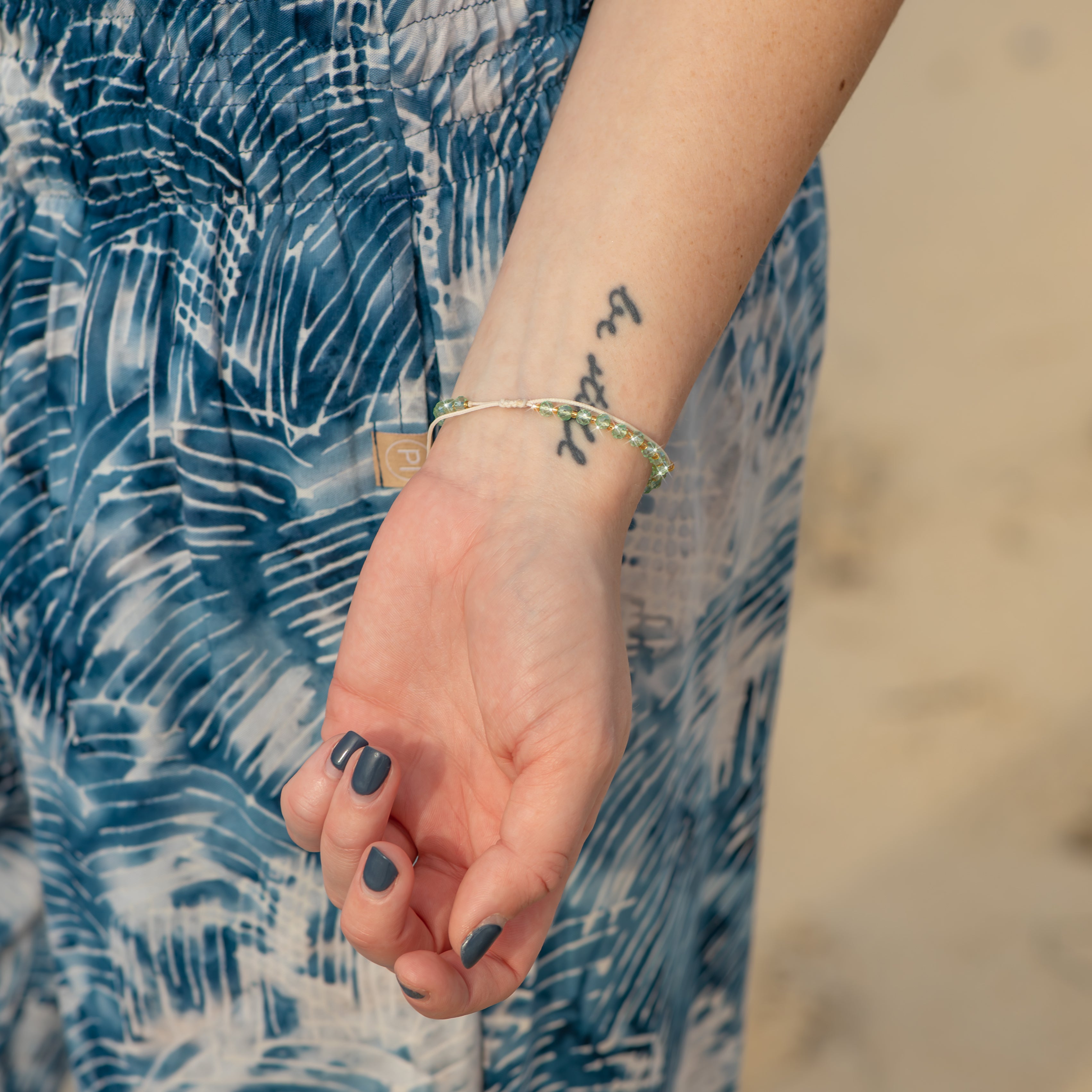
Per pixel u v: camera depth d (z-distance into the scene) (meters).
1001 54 3.09
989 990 1.21
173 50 0.60
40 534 0.65
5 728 0.72
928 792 1.44
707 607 0.72
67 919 0.71
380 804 0.57
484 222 0.62
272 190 0.61
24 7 0.61
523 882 0.56
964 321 2.33
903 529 1.86
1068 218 2.58
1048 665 1.61
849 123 2.97
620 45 0.58
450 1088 0.70
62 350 0.64
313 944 0.68
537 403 0.58
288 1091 0.71
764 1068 1.14
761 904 1.31
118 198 0.63
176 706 0.66
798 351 0.72
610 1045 0.74
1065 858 1.35
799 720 1.55
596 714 0.56
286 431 0.62
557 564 0.57
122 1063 0.72
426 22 0.60
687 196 0.58
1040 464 1.97
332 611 0.65
